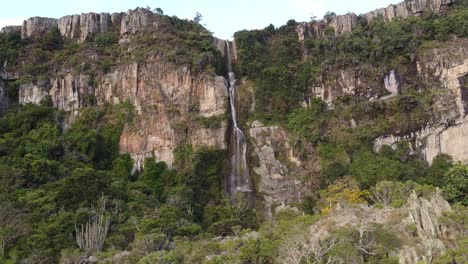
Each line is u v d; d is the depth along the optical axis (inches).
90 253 2748.5
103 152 4328.3
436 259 2192.4
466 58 4254.4
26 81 4667.8
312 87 4650.6
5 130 4365.2
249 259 2369.6
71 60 4702.3
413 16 4763.8
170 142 4293.8
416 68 4451.3
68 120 4471.0
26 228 2928.2
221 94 4458.7
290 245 2306.8
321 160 4234.7
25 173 3609.7
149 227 3043.8
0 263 2704.2
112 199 3371.1
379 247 2269.9
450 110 4148.6
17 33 5078.7
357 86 4520.2
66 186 3307.1
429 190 3085.6
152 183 4109.3
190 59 4544.8
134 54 4628.4
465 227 2491.4
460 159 4015.8
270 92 4670.3
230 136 4426.7
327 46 4827.8
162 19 4923.7
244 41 4936.0
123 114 4439.0
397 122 4220.0
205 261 2432.3
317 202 3914.9
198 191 4052.7
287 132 4505.4
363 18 5137.8
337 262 2198.6
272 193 4234.7
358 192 3494.1
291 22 5152.6
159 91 4453.7
